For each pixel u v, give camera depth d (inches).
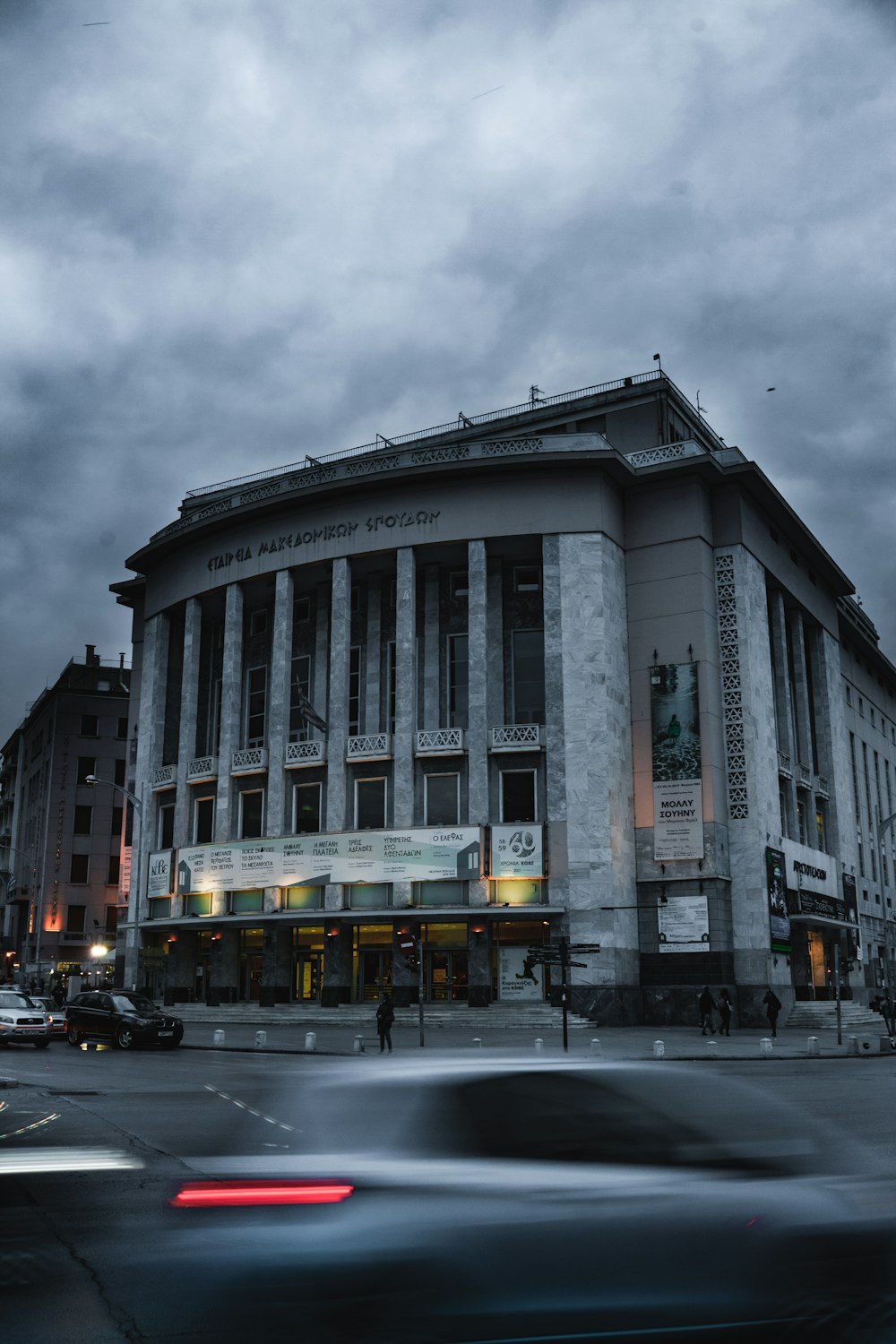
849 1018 1958.7
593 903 1800.0
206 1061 1191.6
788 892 2022.6
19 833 3917.3
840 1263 205.3
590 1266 199.0
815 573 2518.5
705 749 1900.8
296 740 2167.8
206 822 2210.9
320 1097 247.0
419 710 2052.2
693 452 2028.8
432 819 1930.4
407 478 2003.0
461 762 1936.5
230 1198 218.5
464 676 2043.6
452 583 2095.2
